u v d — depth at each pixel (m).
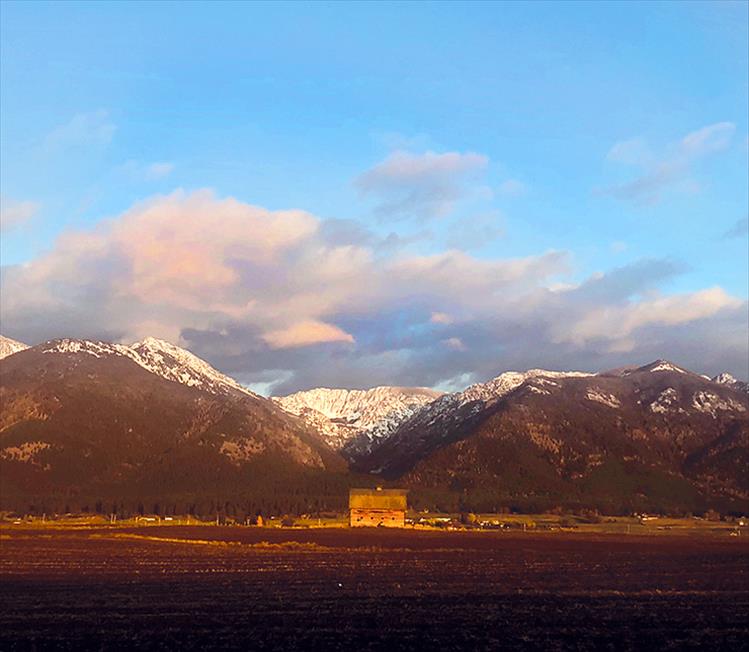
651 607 62.03
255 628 51.00
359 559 103.56
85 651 44.03
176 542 131.25
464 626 52.62
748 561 107.69
